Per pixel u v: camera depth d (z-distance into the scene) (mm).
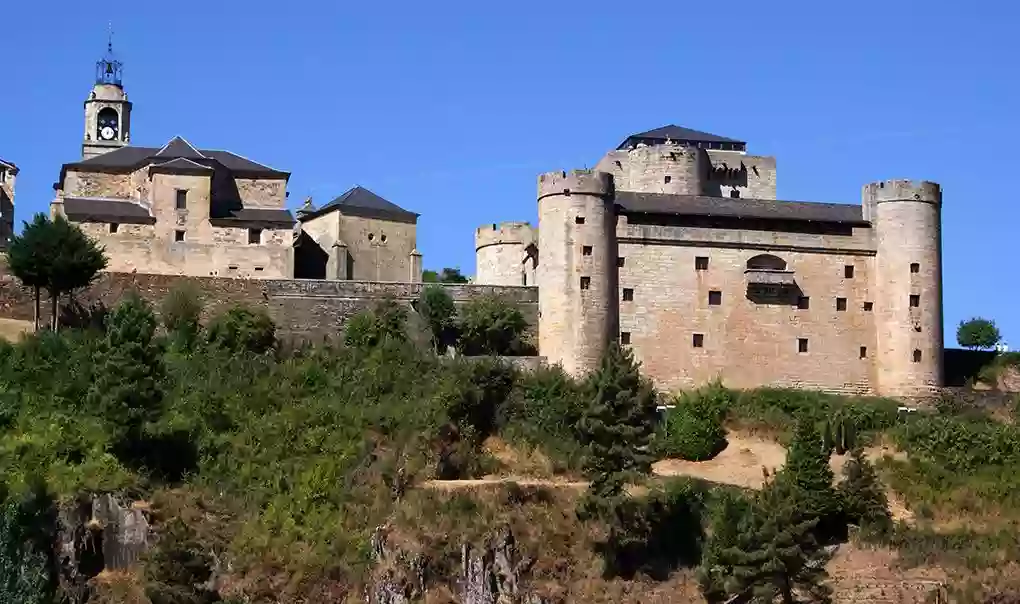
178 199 112875
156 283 104125
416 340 101250
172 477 83938
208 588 76188
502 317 103125
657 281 104125
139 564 77875
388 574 76688
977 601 78688
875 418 98938
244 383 91938
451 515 80312
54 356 91438
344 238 119250
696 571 80062
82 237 98750
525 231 126250
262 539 79125
